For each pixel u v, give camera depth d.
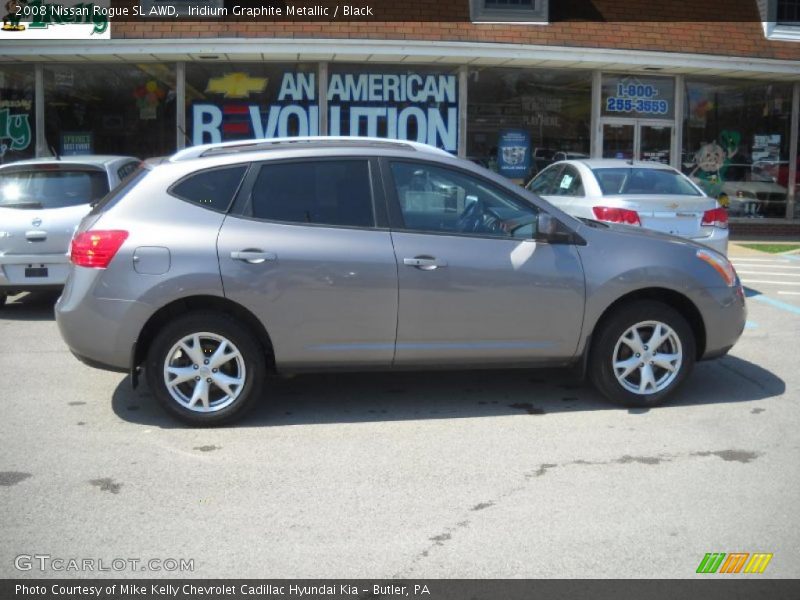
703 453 4.94
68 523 4.02
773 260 13.25
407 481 4.53
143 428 5.38
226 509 4.18
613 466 4.74
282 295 5.24
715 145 16.39
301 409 5.78
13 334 8.07
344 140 5.84
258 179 5.37
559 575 3.55
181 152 5.62
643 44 14.48
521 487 4.45
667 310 5.67
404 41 13.51
